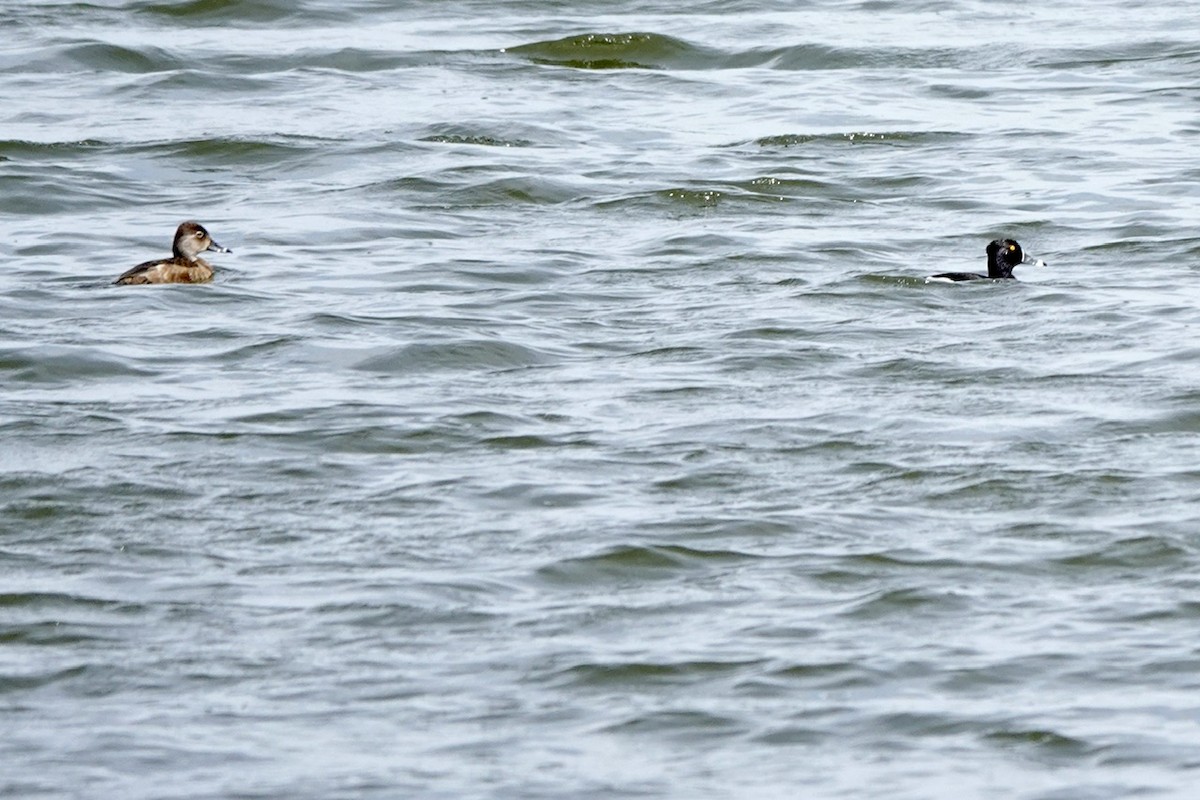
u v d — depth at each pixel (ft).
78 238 142.92
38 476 87.86
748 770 60.49
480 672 67.56
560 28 229.86
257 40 224.12
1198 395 98.37
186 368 106.93
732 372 105.50
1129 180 158.61
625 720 63.87
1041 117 185.16
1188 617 71.20
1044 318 116.47
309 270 132.05
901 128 180.75
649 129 181.78
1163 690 65.21
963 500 84.02
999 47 217.97
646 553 78.02
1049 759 60.85
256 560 78.02
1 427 95.40
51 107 190.80
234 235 143.23
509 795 59.00
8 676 67.62
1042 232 142.31
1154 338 110.63
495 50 217.97
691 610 72.59
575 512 83.05
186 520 82.58
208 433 94.53
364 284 127.85
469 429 95.20
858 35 224.33
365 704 65.31
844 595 73.82
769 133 179.52
